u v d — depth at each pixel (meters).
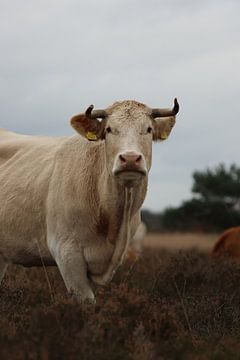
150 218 78.25
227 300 11.00
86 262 10.20
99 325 7.96
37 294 10.59
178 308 10.05
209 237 46.00
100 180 10.07
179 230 63.62
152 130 9.83
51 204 10.37
